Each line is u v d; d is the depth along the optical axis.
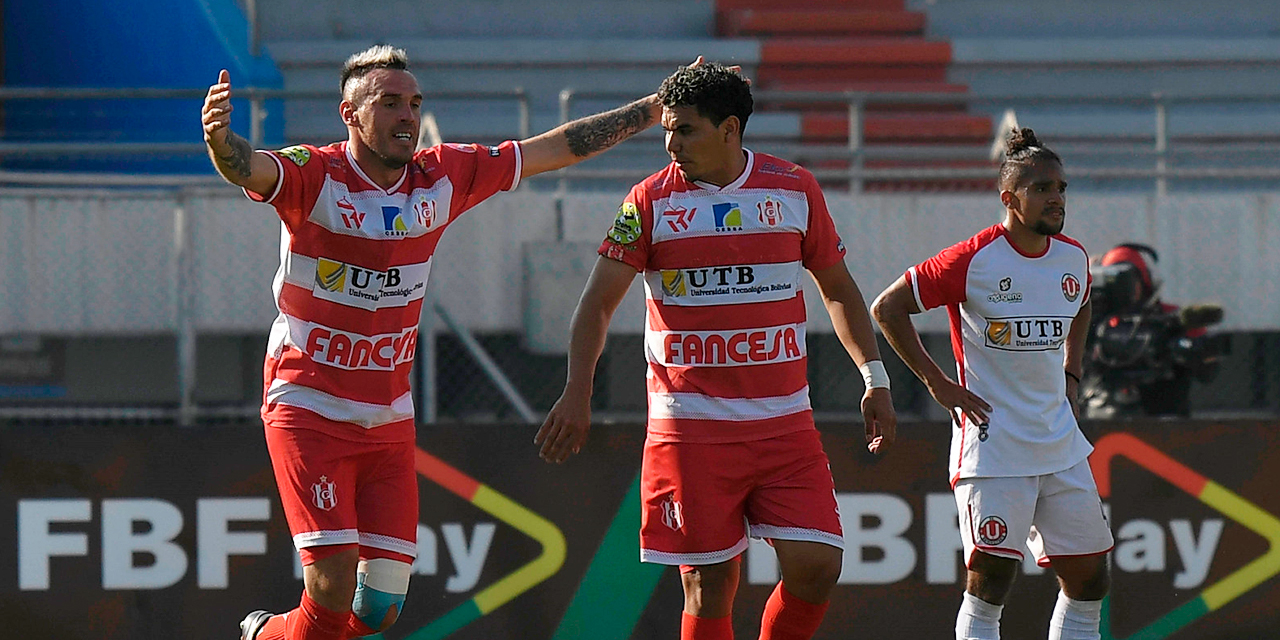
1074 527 15.94
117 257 27.34
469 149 14.59
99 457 19.70
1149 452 20.11
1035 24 44.94
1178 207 29.00
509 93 28.92
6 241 27.14
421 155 14.31
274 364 14.20
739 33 42.94
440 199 14.12
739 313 14.10
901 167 38.38
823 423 20.12
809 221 14.38
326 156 13.71
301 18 41.56
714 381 14.22
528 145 14.88
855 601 20.03
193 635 19.69
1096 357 23.20
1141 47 42.56
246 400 29.27
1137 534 20.06
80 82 37.22
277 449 14.09
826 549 14.12
